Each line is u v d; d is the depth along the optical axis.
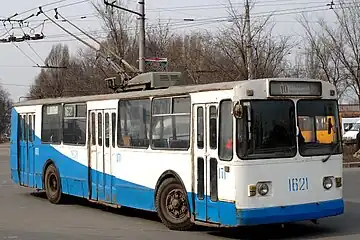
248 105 10.27
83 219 13.51
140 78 14.20
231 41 29.12
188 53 35.56
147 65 23.39
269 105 10.43
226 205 10.33
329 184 10.85
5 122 109.94
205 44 35.88
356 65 31.81
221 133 10.55
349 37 33.91
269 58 30.33
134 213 14.37
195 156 11.16
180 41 36.72
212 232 11.45
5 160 40.97
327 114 11.02
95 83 39.09
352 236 10.74
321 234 10.98
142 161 12.78
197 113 11.16
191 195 11.24
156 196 12.24
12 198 17.97
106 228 12.16
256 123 10.29
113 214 14.25
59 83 50.19
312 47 33.56
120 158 13.57
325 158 10.81
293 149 10.52
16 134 18.77
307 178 10.61
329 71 32.91
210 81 31.39
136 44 34.06
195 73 31.41
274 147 10.37
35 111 17.64
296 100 10.66
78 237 11.12
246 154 10.15
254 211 10.08
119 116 13.67
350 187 19.83
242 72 27.34
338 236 10.74
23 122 18.41
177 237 10.94
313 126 10.81
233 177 10.17
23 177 18.42
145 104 12.78
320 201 10.72
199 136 11.09
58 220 13.41
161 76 13.85
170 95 11.95
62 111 16.14
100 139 14.39
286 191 10.38
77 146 15.34
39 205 16.22
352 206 14.86
